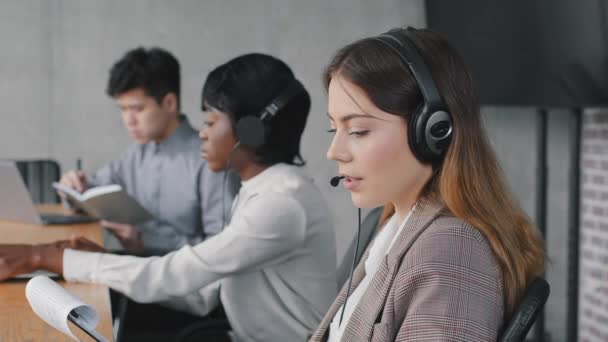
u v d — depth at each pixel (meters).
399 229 1.16
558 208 3.93
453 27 3.74
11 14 3.98
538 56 3.30
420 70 1.06
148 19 4.10
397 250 1.09
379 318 1.08
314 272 1.82
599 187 3.47
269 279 1.81
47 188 3.32
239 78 1.83
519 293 1.05
